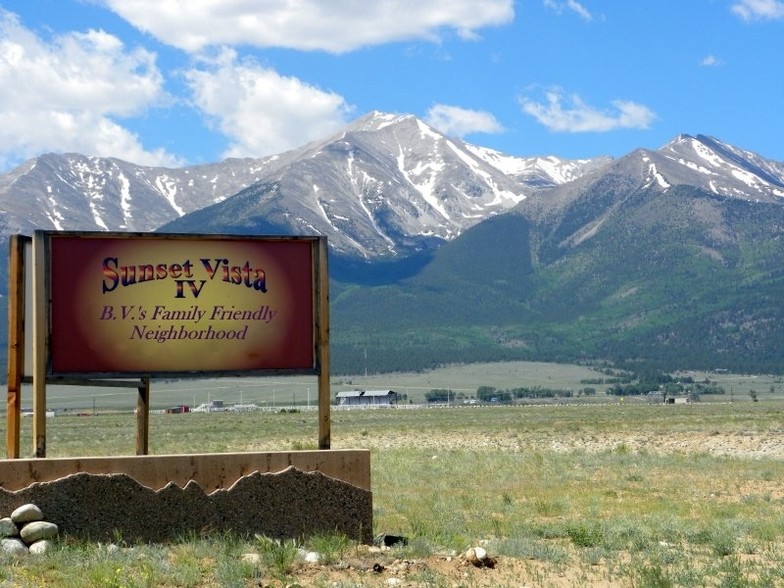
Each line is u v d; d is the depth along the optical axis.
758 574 15.34
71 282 17.88
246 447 53.66
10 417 17.67
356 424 90.19
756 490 28.52
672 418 93.50
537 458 39.38
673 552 17.22
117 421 107.75
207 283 18.44
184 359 18.27
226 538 16.62
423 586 14.20
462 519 21.50
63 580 13.93
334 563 15.64
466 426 81.38
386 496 26.48
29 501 16.28
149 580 13.82
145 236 18.22
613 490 28.56
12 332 17.81
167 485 16.84
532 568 15.73
